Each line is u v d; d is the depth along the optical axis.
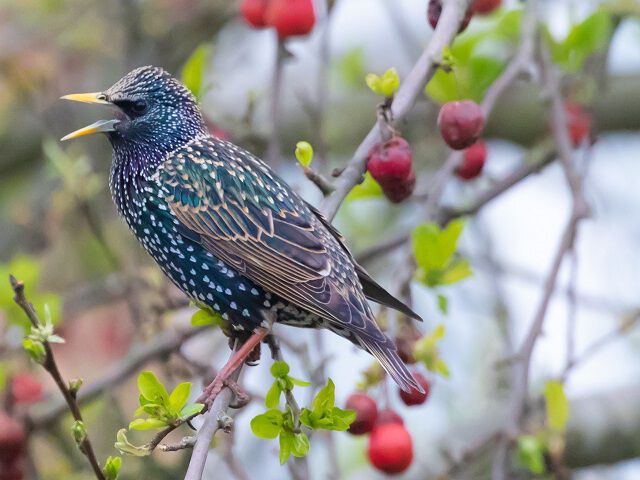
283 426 7.48
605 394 13.12
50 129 14.77
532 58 10.16
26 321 10.70
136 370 10.91
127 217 9.52
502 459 9.28
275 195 9.14
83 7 14.91
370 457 8.85
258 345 8.94
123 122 9.44
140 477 11.10
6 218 15.37
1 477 9.88
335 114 16.09
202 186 9.21
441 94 10.38
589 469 13.09
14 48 14.62
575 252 9.67
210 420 7.22
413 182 8.28
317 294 8.68
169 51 14.05
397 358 8.34
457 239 9.21
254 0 10.22
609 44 11.45
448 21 8.44
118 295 12.61
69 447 11.89
